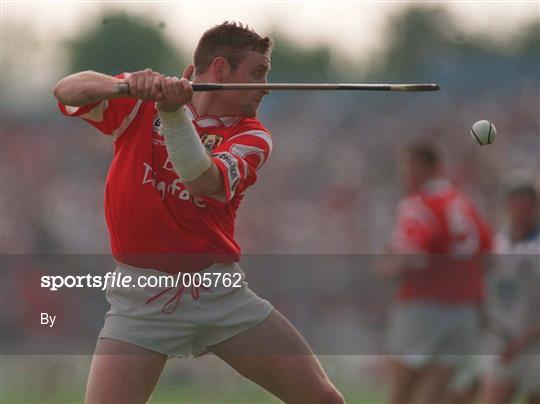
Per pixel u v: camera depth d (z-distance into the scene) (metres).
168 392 32.34
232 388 32.97
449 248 26.34
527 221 24.78
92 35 49.00
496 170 58.19
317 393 13.94
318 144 58.41
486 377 25.33
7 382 33.59
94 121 13.65
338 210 55.84
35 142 55.00
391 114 59.56
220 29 14.02
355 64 58.59
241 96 13.72
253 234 54.38
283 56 57.94
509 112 59.56
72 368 34.66
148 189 13.35
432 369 26.25
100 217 53.56
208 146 13.67
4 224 51.34
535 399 24.47
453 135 59.19
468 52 59.38
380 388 33.84
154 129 13.42
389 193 56.53
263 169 57.22
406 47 58.66
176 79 12.35
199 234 13.59
